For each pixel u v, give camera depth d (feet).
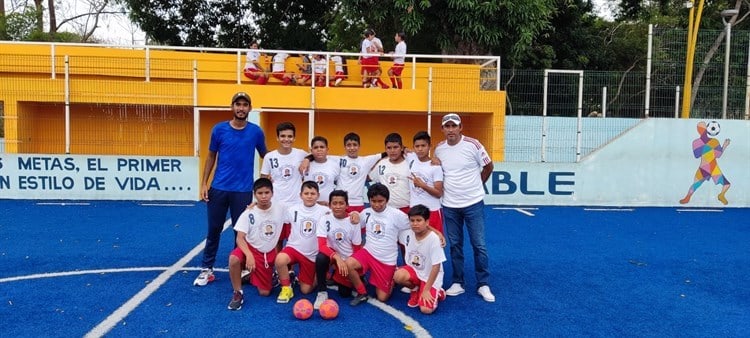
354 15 53.06
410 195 19.60
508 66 64.39
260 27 78.48
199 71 48.57
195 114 43.16
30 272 20.70
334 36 72.02
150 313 16.34
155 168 40.73
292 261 17.89
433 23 52.47
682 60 49.98
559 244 27.78
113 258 23.08
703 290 19.90
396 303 17.70
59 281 19.57
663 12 83.76
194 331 14.99
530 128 48.19
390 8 50.70
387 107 45.19
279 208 18.07
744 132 42.80
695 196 42.96
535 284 20.35
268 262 17.97
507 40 53.42
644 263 23.90
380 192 17.24
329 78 47.88
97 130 46.47
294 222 18.02
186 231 29.30
